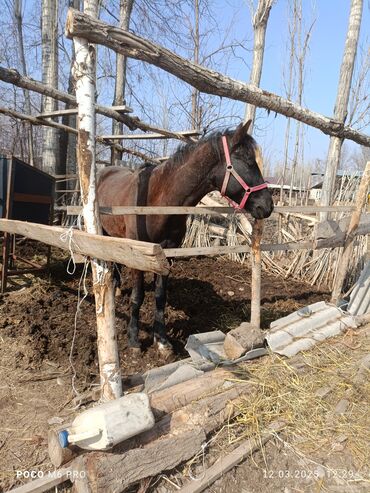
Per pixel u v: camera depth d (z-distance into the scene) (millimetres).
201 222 7285
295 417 2531
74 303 4355
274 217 7531
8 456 2152
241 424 2398
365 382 2941
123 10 9039
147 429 1968
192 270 6371
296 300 5359
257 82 6934
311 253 6391
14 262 5406
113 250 1896
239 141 2928
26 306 4102
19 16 11859
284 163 7379
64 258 5918
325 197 6172
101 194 4383
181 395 2385
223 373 2740
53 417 2502
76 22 1900
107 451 1873
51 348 3338
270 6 6562
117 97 9172
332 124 4309
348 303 4430
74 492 1867
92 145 2090
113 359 2215
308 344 3365
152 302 4613
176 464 2027
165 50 2352
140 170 3650
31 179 4754
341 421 2537
